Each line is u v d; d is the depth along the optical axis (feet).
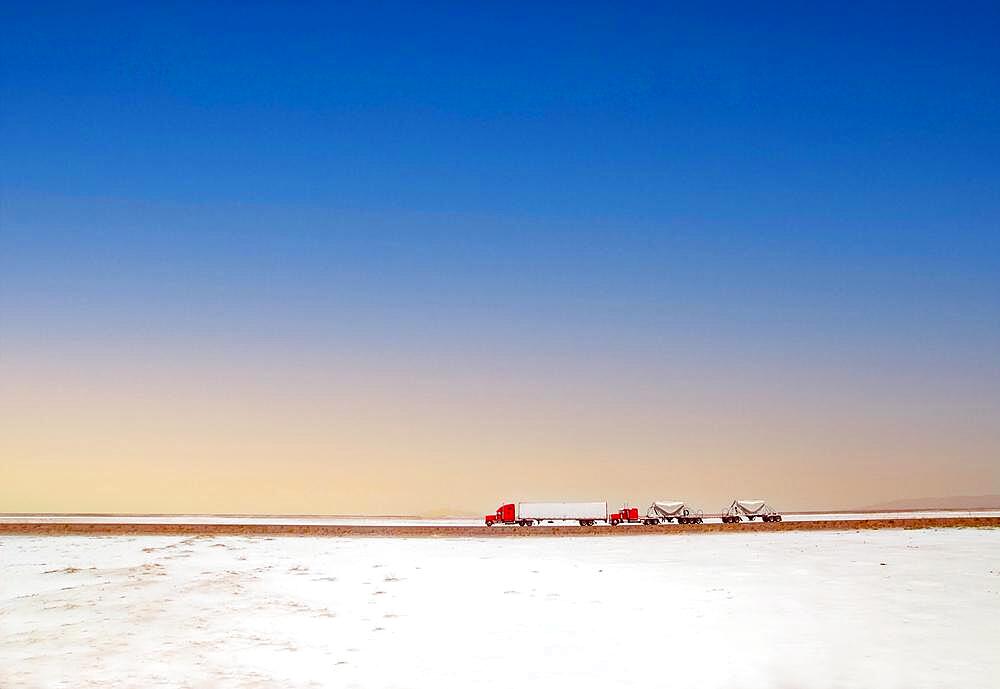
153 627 112.68
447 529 302.45
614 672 89.51
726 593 141.38
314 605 130.00
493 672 89.40
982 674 88.58
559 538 268.82
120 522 365.40
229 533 285.84
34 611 124.36
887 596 137.90
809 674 88.79
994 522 328.29
